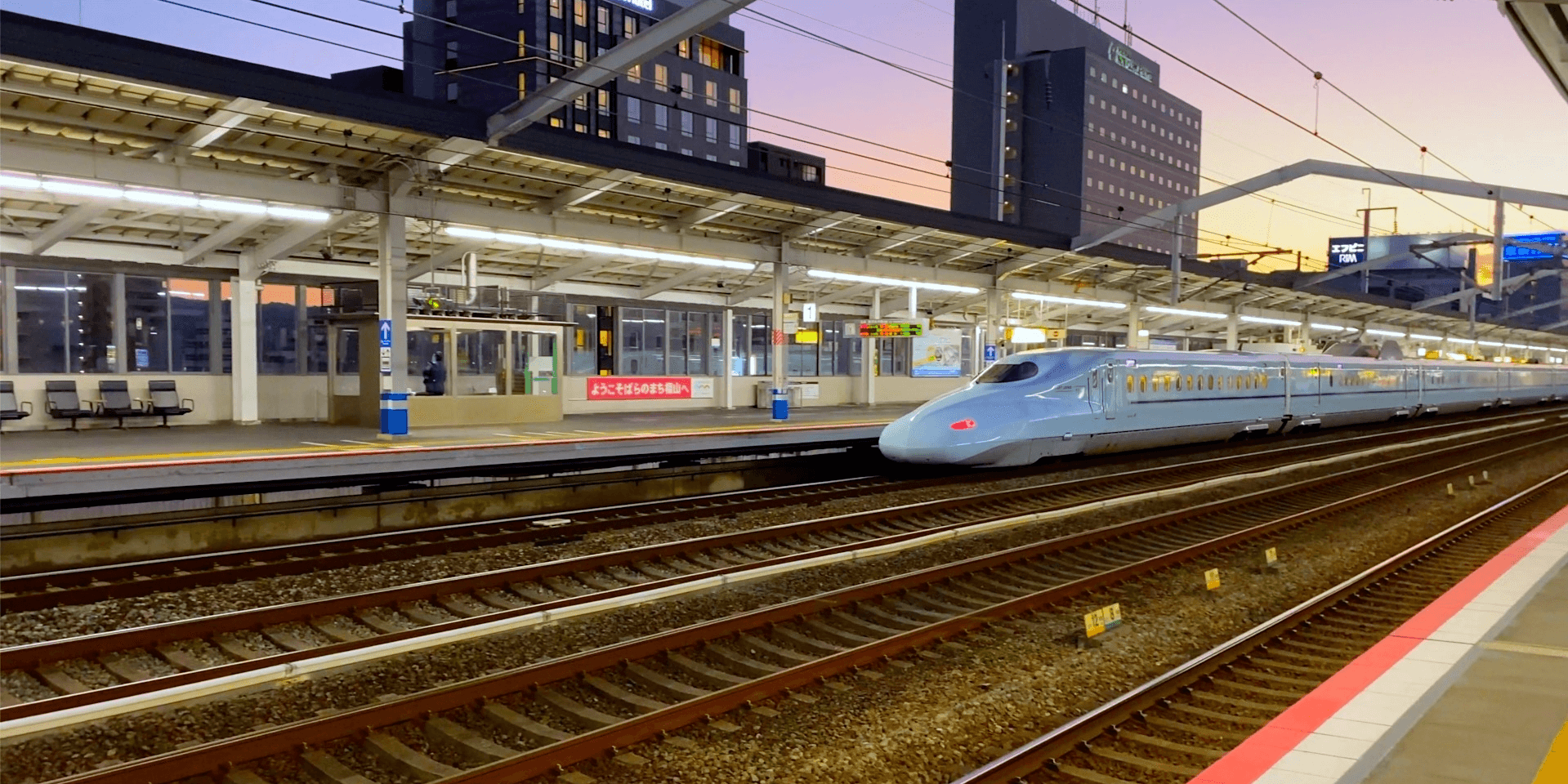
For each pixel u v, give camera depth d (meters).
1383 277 79.69
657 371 32.75
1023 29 123.12
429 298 22.95
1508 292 48.12
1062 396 20.08
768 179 20.83
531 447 18.00
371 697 7.46
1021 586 11.35
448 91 75.06
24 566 11.64
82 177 14.73
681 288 32.38
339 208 17.83
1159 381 22.61
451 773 6.14
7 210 19.02
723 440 21.42
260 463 14.91
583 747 6.20
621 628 9.28
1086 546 13.52
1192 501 18.47
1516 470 24.95
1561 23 10.03
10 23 11.55
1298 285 39.19
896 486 18.81
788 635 9.08
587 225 21.09
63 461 14.34
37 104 13.96
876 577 11.68
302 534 13.92
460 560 11.96
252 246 23.02
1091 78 122.44
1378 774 5.27
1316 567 12.93
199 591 10.28
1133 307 36.44
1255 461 24.94
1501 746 5.65
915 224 24.34
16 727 6.33
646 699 7.36
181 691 6.96
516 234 20.34
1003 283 31.45
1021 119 122.81
